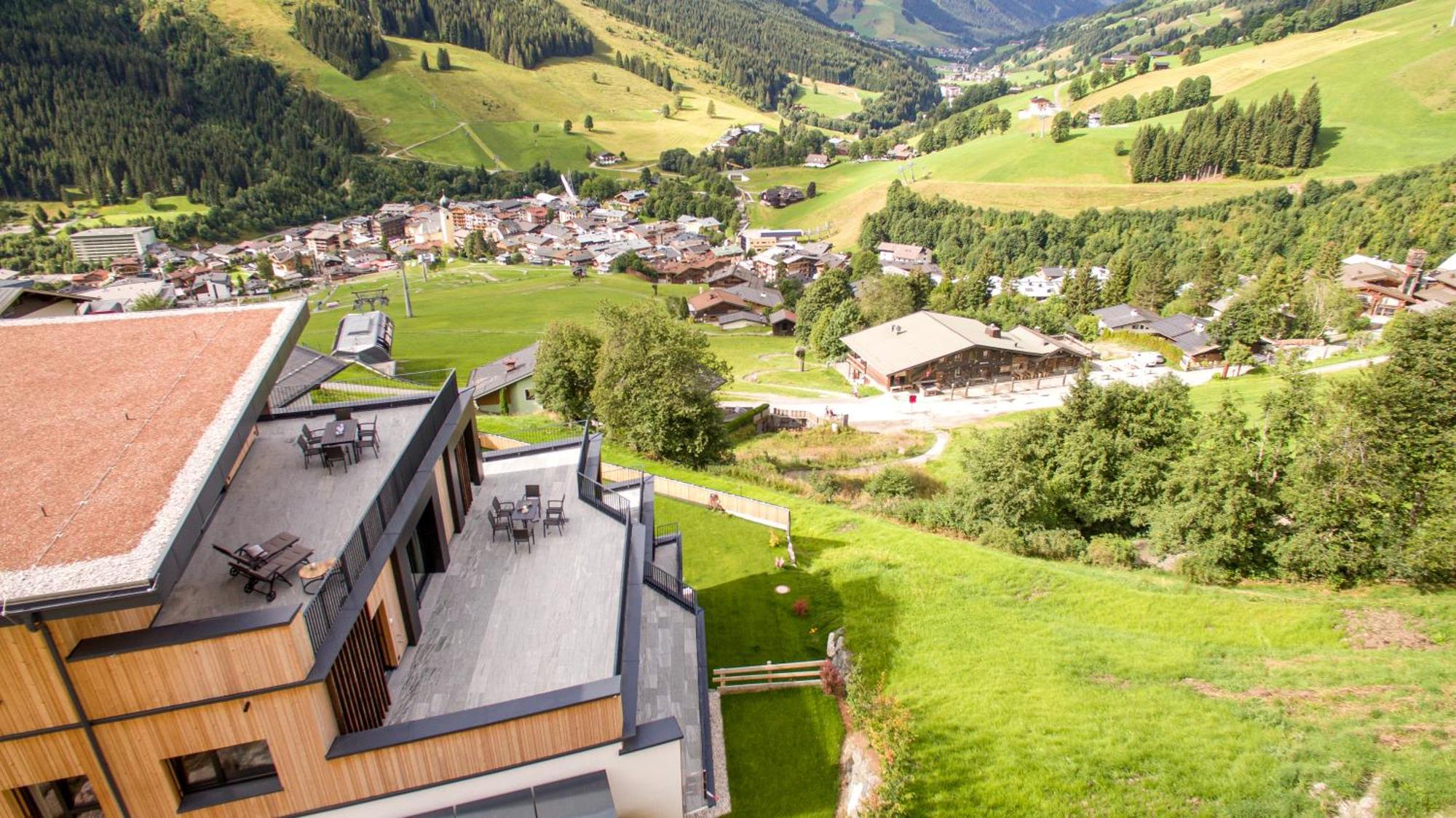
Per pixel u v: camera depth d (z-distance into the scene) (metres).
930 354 75.62
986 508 35.81
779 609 28.98
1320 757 18.14
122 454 14.55
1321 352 82.44
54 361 17.88
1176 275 132.75
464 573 22.08
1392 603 25.02
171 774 14.16
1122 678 23.02
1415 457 27.67
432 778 15.59
